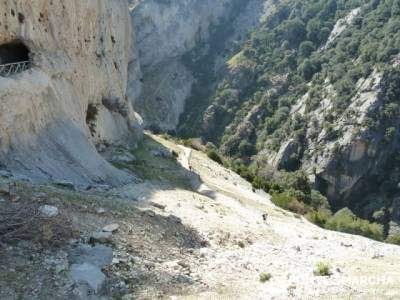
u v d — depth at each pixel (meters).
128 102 55.38
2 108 26.33
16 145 27.00
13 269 13.54
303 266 20.11
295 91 124.81
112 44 51.94
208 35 171.12
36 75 31.06
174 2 155.38
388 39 111.00
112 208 21.09
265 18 161.38
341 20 135.00
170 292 14.81
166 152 56.53
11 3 31.16
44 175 26.95
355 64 115.56
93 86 44.78
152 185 36.38
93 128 44.00
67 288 13.24
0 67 29.47
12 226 15.28
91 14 44.19
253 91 132.75
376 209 95.06
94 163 32.25
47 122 30.78
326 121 106.56
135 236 18.62
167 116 134.50
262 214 38.66
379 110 101.56
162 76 144.88
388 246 29.84
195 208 30.47
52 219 16.52
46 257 14.52
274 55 139.00
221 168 68.50
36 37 33.50
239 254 21.25
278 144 109.94
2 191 17.81
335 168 99.62
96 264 14.97
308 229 36.72
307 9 147.12
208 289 15.66
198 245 21.31
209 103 136.00
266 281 17.30
